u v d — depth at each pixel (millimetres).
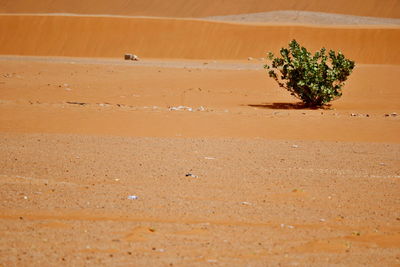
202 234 14203
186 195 18047
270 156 25375
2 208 16078
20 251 12555
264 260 12414
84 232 14078
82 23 114750
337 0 174625
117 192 18172
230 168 22516
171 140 28766
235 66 78562
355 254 13125
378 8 169875
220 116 36656
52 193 17875
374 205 17672
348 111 44625
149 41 113000
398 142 30281
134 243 13320
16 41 110125
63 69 65938
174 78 61031
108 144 27125
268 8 174500
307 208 17062
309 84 45938
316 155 25953
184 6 182125
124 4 187375
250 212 16359
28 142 27141
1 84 53188
